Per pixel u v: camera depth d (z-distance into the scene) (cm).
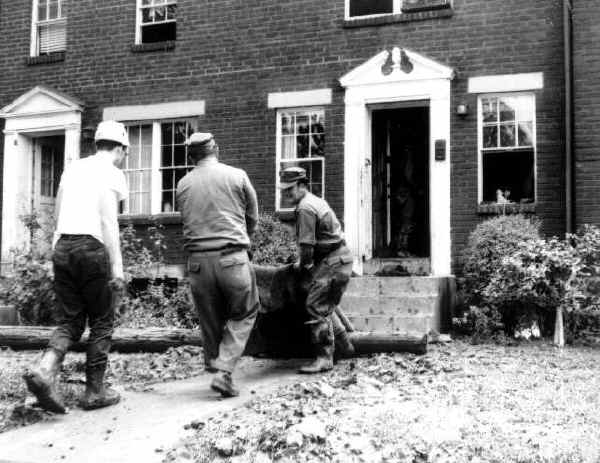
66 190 547
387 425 470
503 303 907
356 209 1104
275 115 1178
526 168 1052
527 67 1041
